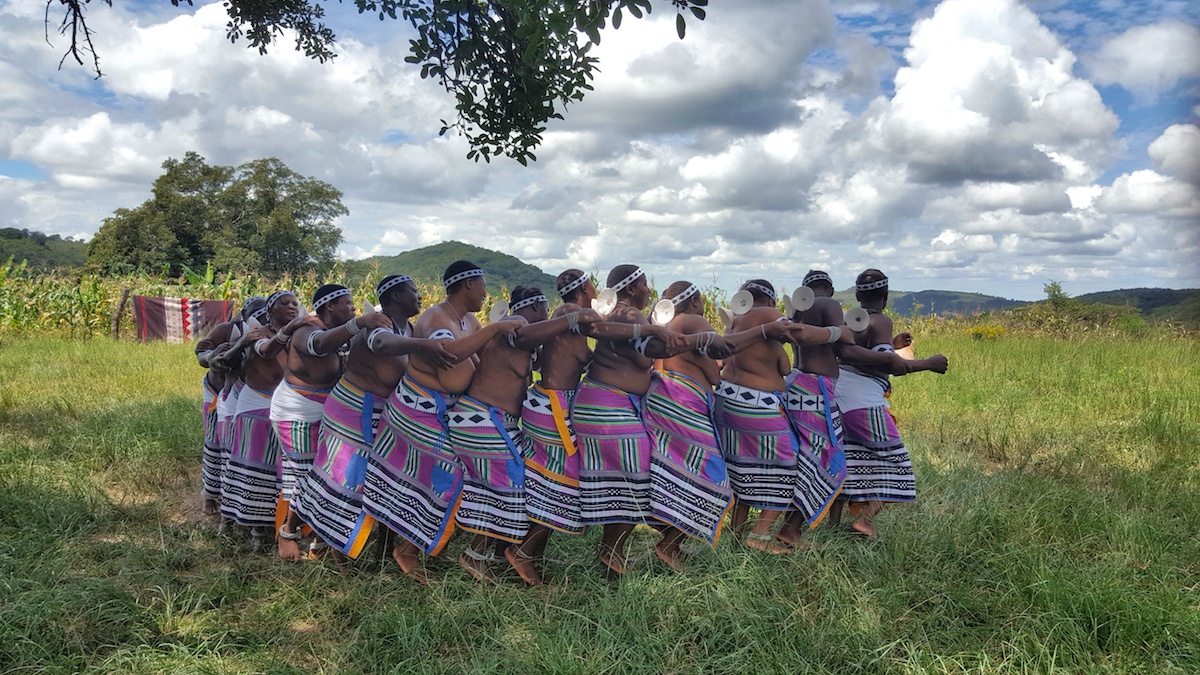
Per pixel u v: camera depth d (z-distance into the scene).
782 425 5.29
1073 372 12.38
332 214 61.31
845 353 5.40
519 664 3.63
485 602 4.29
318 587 4.67
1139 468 7.03
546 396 4.90
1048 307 23.02
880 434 5.59
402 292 5.26
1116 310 22.44
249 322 5.73
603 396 4.88
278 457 5.49
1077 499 5.87
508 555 4.86
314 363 5.30
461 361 4.82
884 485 5.60
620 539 4.94
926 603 4.31
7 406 9.78
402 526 4.83
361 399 5.03
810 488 5.36
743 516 5.54
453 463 4.87
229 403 5.74
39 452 7.53
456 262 4.95
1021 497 6.03
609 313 4.94
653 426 4.96
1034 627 3.91
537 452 4.89
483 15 7.07
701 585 4.38
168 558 5.15
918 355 14.89
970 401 10.41
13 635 3.83
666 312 4.98
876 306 5.73
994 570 4.61
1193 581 4.62
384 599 4.52
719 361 5.55
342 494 4.91
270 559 5.29
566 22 4.65
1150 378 11.55
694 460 4.90
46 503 6.00
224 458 5.70
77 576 4.67
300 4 9.63
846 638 3.82
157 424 8.47
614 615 4.07
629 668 3.69
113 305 20.73
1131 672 3.61
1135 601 4.02
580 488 4.89
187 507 6.43
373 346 4.73
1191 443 7.80
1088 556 4.97
